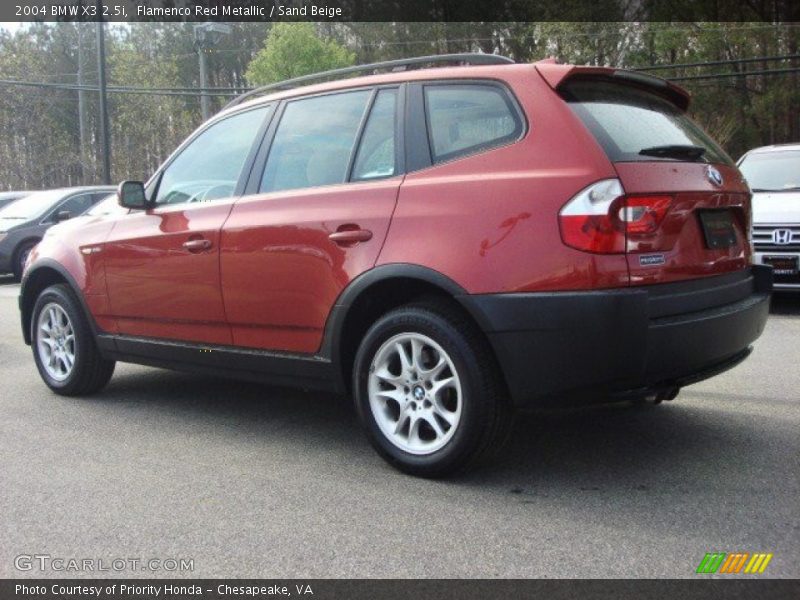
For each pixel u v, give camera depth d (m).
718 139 28.67
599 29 31.27
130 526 3.35
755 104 28.77
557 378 3.41
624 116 3.79
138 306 5.07
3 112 38.94
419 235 3.71
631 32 31.00
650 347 3.35
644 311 3.32
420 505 3.50
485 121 3.78
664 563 2.90
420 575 2.87
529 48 35.97
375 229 3.86
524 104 3.66
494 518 3.34
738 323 3.81
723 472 3.83
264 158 4.60
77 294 5.47
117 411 5.25
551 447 4.26
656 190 3.47
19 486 3.84
